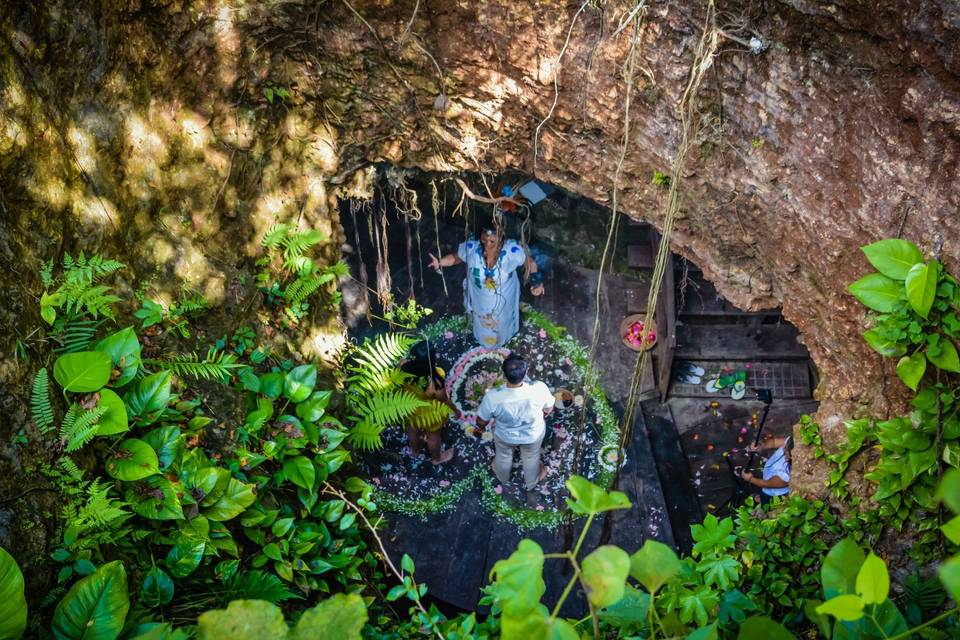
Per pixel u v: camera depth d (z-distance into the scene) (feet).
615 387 26.32
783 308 17.99
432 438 23.72
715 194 17.51
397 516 23.44
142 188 16.01
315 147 20.16
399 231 28.99
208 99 17.49
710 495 24.67
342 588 16.99
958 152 13.51
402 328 27.37
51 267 13.42
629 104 16.14
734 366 26.81
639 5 14.34
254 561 15.25
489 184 25.36
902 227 14.58
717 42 15.21
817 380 26.48
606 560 5.88
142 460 13.34
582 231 28.30
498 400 21.53
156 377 14.23
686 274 25.18
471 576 22.35
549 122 18.79
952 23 12.49
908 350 14.58
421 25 17.70
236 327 17.60
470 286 25.34
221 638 6.27
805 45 14.55
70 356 13.04
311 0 17.40
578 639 5.96
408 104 19.40
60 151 14.05
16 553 11.57
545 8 16.63
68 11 13.93
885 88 13.97
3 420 12.03
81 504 12.64
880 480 15.20
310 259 19.72
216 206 17.69
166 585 13.01
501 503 23.67
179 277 16.51
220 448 15.98
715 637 6.57
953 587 4.36
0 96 12.76
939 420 14.37
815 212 15.94
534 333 27.27
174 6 16.03
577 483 6.19
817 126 15.16
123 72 15.44
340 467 19.25
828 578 6.99
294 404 17.75
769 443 25.39
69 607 10.73
